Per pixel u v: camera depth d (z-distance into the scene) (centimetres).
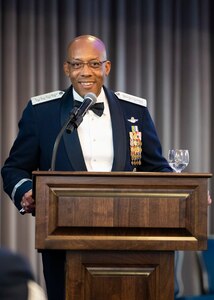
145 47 1312
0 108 1226
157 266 570
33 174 554
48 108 692
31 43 1242
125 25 1298
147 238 557
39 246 553
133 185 557
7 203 1220
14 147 700
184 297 1089
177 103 1330
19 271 299
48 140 682
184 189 561
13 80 1229
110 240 555
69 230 555
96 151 679
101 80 672
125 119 699
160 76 1326
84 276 565
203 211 561
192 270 1327
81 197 555
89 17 1280
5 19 1232
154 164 705
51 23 1251
